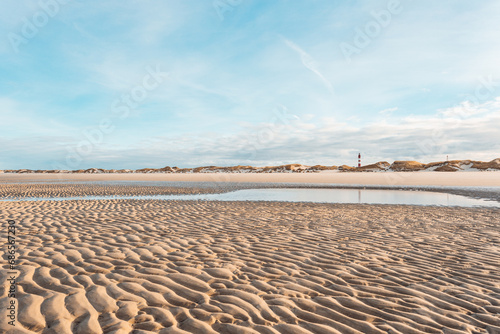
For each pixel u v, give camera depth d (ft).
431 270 13.25
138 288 10.78
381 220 26.71
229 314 9.00
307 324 8.53
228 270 13.05
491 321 8.84
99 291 10.39
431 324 8.61
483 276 12.51
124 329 7.98
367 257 15.24
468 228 22.93
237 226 23.43
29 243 17.17
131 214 28.96
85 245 16.92
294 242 18.31
